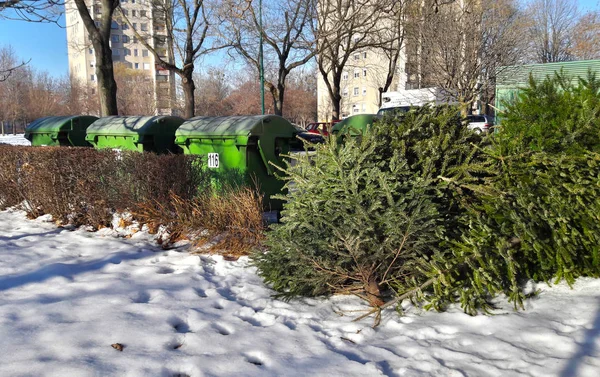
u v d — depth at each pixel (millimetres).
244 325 3617
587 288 3842
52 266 4941
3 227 7309
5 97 69250
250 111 64500
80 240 6383
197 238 5852
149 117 9125
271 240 4371
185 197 6441
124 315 3721
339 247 4004
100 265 5172
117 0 12742
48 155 7285
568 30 43719
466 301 3637
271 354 3109
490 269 3742
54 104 74875
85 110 71875
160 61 21234
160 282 4605
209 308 3961
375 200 3867
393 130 4512
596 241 3785
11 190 8406
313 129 28078
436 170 4309
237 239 5645
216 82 70812
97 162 6906
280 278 4297
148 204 6238
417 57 25203
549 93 4605
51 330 3398
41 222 7625
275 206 7535
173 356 3049
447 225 4027
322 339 3387
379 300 3973
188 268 5125
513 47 21641
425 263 3771
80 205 7199
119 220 6902
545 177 3951
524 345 3115
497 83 20266
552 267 3975
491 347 3117
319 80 68750
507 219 3902
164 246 6031
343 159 4043
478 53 20922
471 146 4586
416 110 4809
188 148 7781
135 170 6520
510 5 23641
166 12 22188
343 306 4035
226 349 3189
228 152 7328
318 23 22016
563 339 3098
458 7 23766
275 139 7391
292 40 23016
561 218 3689
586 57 42500
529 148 4332
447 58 20875
